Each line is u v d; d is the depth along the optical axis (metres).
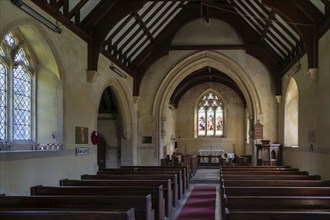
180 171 12.31
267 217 4.50
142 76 17.81
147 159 18.09
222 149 28.83
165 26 17.12
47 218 4.63
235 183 8.72
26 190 7.79
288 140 16.12
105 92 18.61
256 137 17.38
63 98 9.66
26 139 9.22
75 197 6.19
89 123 11.80
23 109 9.12
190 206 11.05
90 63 11.59
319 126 10.88
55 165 9.20
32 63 9.38
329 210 5.48
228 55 17.70
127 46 15.48
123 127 17.05
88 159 11.58
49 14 8.93
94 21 11.57
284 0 11.48
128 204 6.17
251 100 17.80
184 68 18.09
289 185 8.75
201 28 17.70
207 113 29.41
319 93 10.92
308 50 11.29
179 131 29.19
